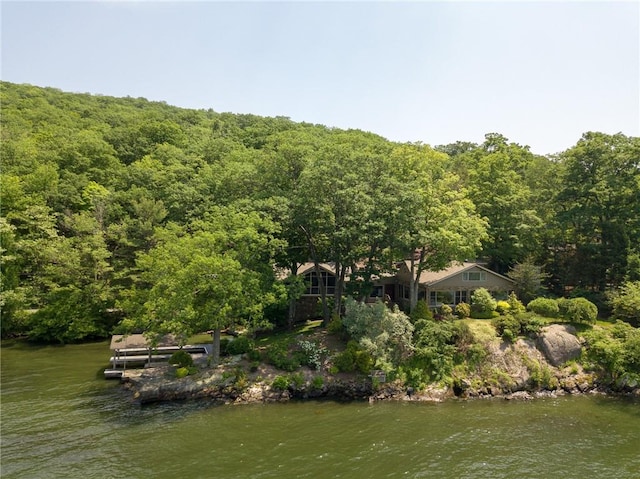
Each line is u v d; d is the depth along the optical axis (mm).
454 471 20875
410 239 35281
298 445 23312
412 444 23656
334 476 20219
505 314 37938
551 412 28516
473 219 40469
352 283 38125
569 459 22188
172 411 27375
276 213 36438
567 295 47469
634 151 44219
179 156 65375
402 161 40625
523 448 23328
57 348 41750
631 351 33438
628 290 39312
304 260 43062
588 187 45125
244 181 42812
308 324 43156
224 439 23828
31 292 44625
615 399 31156
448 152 90500
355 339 33688
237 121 111750
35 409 27109
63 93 118625
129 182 57375
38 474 19672
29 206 48375
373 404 29516
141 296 34750
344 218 35188
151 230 47062
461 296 44031
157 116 97562
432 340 33188
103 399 28891
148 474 20000
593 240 48312
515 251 48531
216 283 30859
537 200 52656
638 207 43906
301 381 30484
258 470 20625
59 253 44281
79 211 53344
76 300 44344
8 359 37906
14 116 76812
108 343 43688
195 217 47125
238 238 32344
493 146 67875
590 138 47125
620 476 20531
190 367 31344
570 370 33500
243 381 30375
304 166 39781
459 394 31328
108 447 22516
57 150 61469
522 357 33750
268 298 32469
